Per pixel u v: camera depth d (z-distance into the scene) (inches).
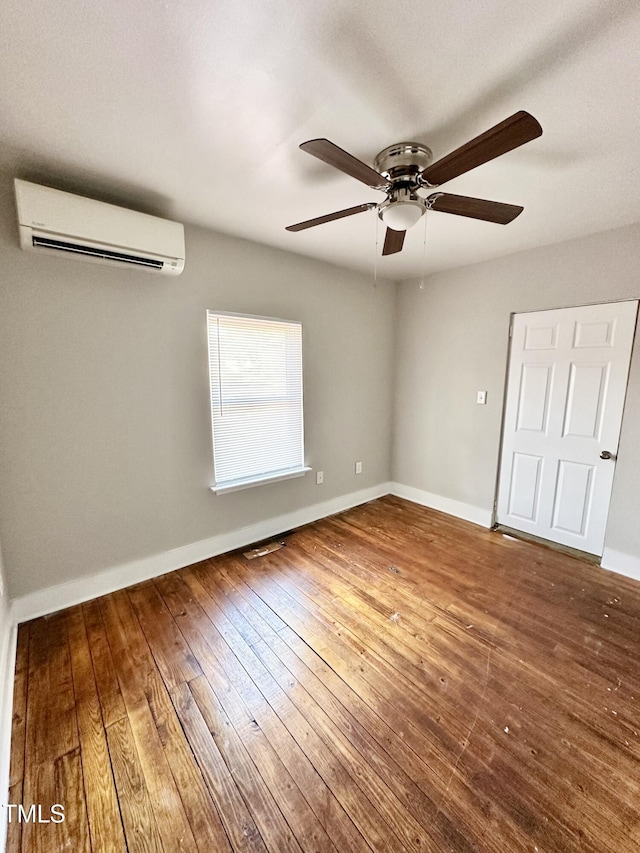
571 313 107.0
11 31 40.0
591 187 74.5
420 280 146.5
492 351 126.5
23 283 75.0
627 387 98.1
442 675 67.2
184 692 63.4
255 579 98.3
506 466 127.8
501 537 123.5
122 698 62.1
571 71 45.4
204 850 42.6
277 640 75.9
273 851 42.5
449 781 49.8
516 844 43.1
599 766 51.7
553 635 77.7
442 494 147.6
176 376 97.2
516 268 117.3
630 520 99.7
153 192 77.6
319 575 100.3
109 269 84.4
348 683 65.4
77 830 44.4
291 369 120.9
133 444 92.4
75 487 85.3
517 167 67.1
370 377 150.5
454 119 54.6
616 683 65.7
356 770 51.1
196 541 106.7
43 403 79.6
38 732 56.0
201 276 98.2
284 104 51.6
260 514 120.9
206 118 54.7
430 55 43.6
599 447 104.9
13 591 79.4
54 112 53.1
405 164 61.4
